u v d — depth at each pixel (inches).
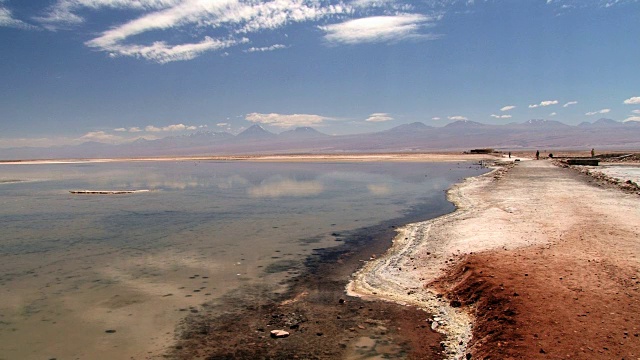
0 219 1008.2
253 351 359.3
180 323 415.8
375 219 935.7
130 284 528.4
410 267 562.3
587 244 581.3
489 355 322.3
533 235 654.5
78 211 1118.4
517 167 2223.2
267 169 2851.9
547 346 319.0
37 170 3513.8
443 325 398.6
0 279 552.4
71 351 364.8
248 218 968.9
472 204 1048.2
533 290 413.4
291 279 542.6
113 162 5413.4
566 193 1130.7
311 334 387.9
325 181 1849.2
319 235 788.0
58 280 546.3
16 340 385.4
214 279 545.3
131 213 1069.8
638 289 410.3
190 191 1565.0
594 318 355.6
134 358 351.9
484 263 500.4
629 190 1160.8
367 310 438.0
